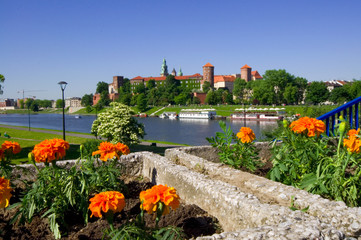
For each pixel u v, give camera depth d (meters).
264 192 3.32
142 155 5.48
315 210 2.69
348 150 3.30
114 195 2.21
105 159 3.74
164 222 3.26
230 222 3.02
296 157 3.93
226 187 3.35
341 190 3.26
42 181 3.55
